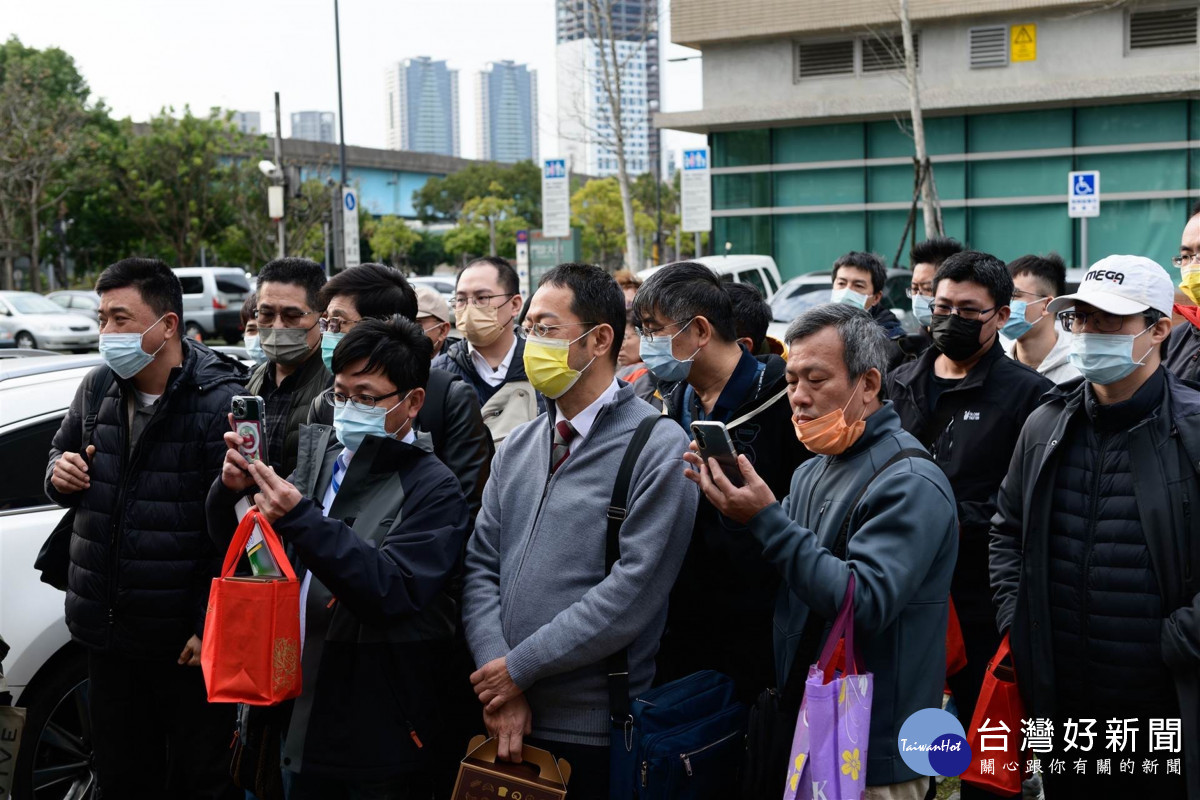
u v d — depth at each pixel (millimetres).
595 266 3332
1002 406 3969
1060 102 19031
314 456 3529
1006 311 4020
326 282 4137
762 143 21297
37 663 4160
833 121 20688
